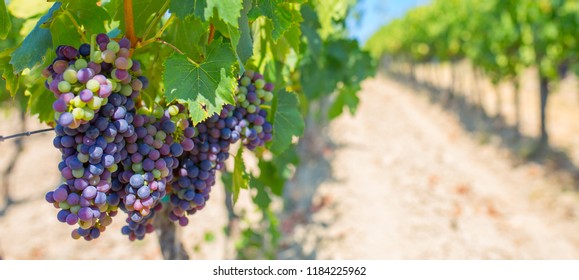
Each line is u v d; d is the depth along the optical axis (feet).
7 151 43.11
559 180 31.42
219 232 23.11
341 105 14.53
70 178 5.15
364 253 22.09
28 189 32.76
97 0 6.09
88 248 22.70
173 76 5.62
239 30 5.93
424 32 79.00
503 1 40.22
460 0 56.65
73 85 5.05
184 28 6.33
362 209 28.02
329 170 35.47
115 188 5.57
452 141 47.78
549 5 36.17
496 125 49.19
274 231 16.74
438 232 24.48
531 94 65.46
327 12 11.12
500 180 33.94
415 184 32.53
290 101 8.09
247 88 6.84
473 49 50.65
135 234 6.81
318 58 11.81
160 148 5.83
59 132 5.22
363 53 13.94
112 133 5.16
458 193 30.63
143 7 6.21
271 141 7.64
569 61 39.75
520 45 40.78
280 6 6.19
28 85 6.98
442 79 97.40
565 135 42.50
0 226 26.00
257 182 9.39
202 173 6.56
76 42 6.28
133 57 7.16
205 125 6.49
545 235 24.29
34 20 7.75
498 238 23.75
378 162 39.06
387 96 91.56
